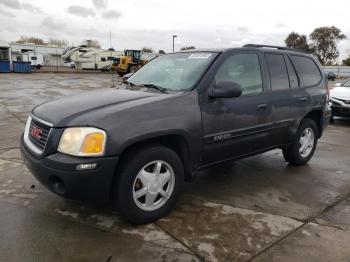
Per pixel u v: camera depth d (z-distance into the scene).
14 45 61.69
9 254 3.16
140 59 42.41
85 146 3.28
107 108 3.56
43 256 3.15
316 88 5.91
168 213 3.98
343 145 7.66
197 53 4.70
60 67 59.97
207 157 4.24
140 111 3.58
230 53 4.53
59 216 3.88
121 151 3.37
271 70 5.07
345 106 10.41
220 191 4.72
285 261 3.14
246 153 4.78
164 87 4.27
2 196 4.38
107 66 50.94
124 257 3.16
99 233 3.54
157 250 3.27
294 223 3.84
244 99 4.54
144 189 3.64
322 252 3.29
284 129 5.26
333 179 5.31
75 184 3.28
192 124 3.92
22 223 3.71
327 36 77.50
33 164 3.52
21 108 12.09
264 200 4.45
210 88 4.15
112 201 3.62
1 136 7.55
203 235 3.54
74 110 3.58
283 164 6.00
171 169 3.83
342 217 4.02
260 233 3.60
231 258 3.17
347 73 54.62
